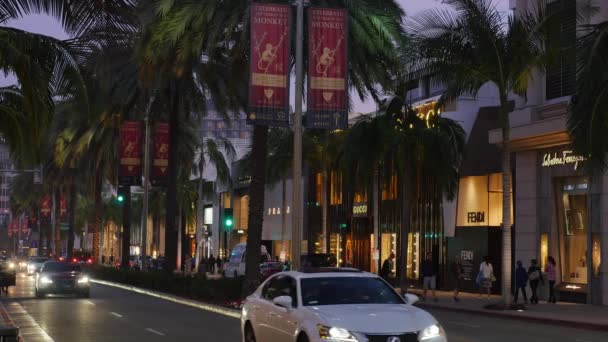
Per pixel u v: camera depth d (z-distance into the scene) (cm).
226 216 4441
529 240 3800
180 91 3972
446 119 4266
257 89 2406
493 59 3011
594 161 2203
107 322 2295
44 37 1603
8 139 1709
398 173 4388
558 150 3638
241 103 3625
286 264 4766
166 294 3544
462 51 3012
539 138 3625
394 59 2944
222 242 9619
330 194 6600
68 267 3728
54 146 5603
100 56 1648
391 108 4128
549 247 3691
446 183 4125
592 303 3362
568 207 3631
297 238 2477
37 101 1572
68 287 3525
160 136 4034
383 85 3053
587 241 3416
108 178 5550
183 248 8700
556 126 3438
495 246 4275
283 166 6219
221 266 7412
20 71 1527
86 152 5462
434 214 4906
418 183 4356
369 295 1220
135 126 4200
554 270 3472
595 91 2150
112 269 5128
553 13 2931
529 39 2959
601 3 3309
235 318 2444
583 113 2173
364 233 5944
